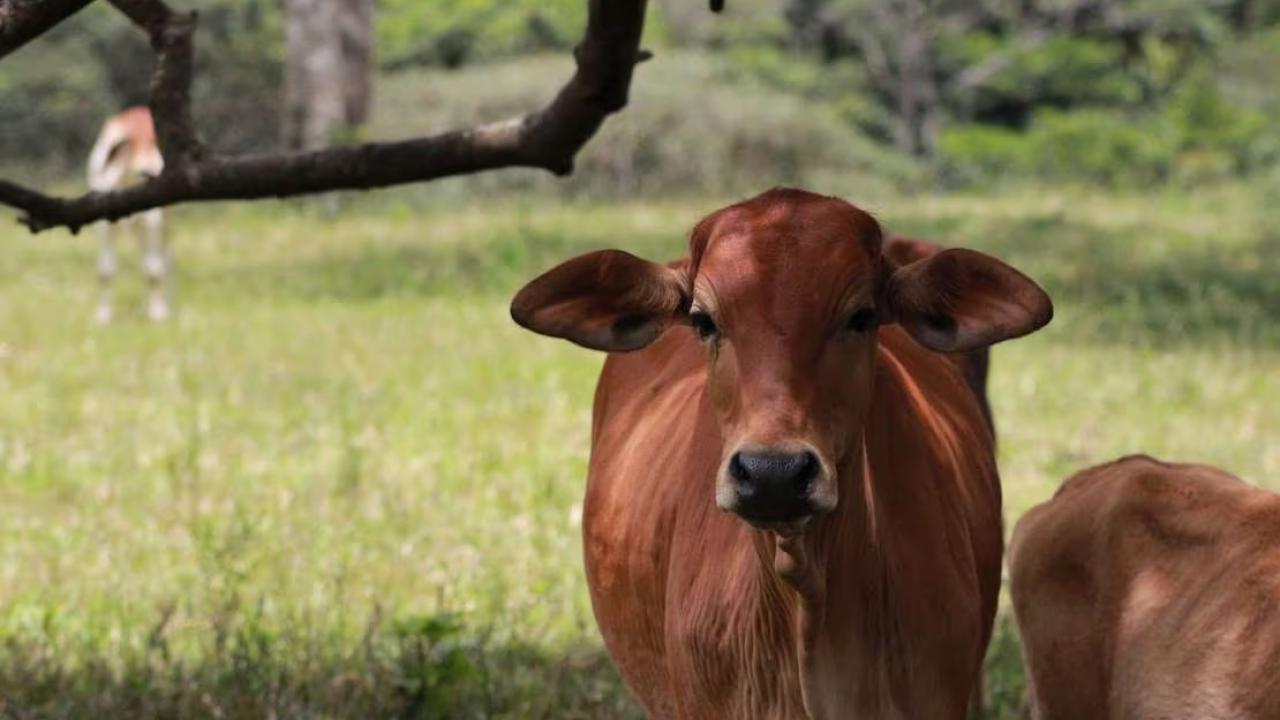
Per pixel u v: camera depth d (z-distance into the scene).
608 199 50.16
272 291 32.44
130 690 12.07
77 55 58.78
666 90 53.09
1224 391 22.25
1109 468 9.80
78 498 17.25
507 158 10.09
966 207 48.78
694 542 8.53
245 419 20.84
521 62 58.12
